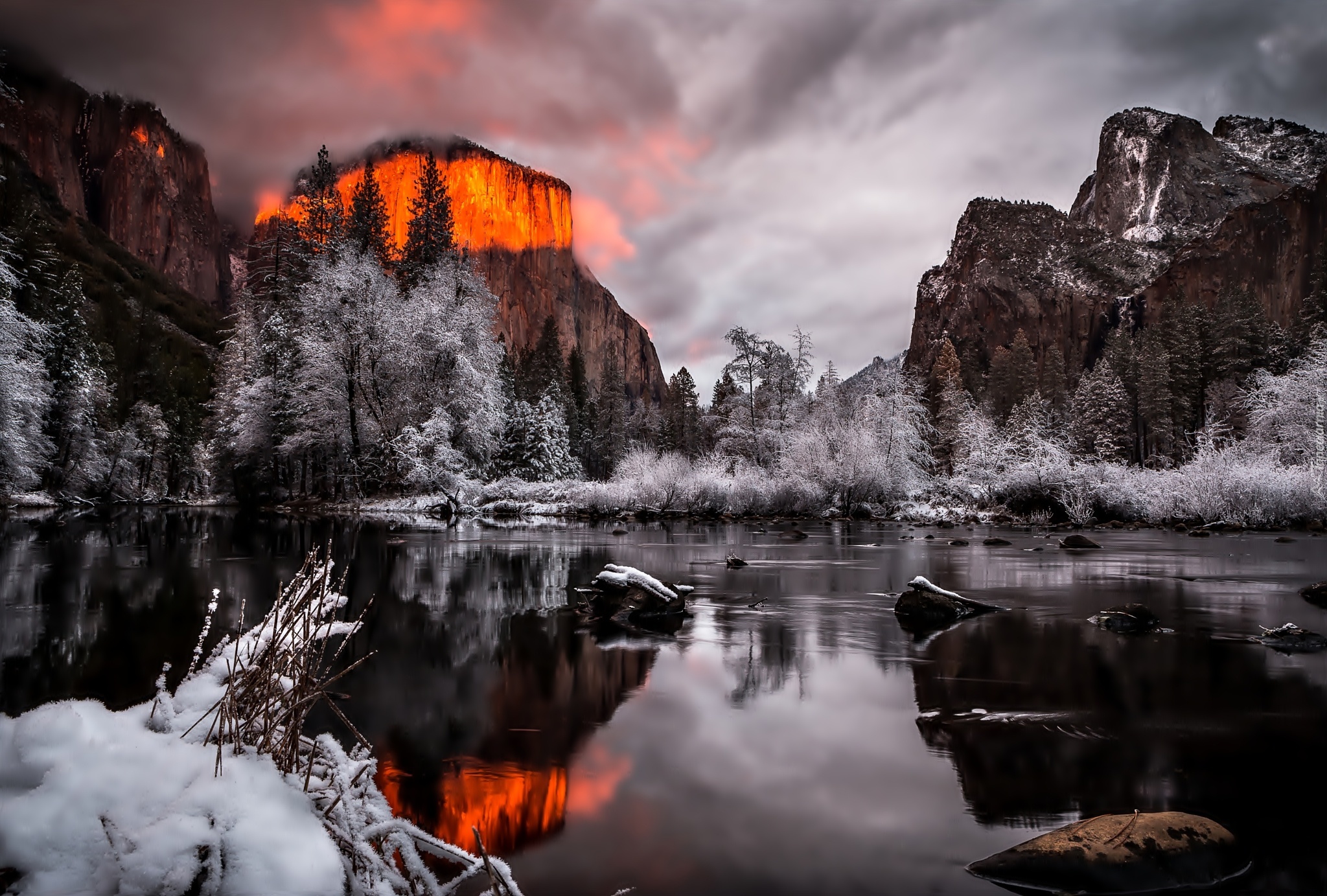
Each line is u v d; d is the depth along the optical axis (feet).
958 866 10.09
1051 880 9.60
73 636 23.77
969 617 29.68
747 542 65.98
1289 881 9.75
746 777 13.24
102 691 17.63
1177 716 16.84
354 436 110.11
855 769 13.69
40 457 101.76
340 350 107.86
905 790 12.74
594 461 245.04
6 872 5.35
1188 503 88.94
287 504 125.49
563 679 20.08
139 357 198.90
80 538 61.36
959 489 111.04
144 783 6.13
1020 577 42.29
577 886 9.30
